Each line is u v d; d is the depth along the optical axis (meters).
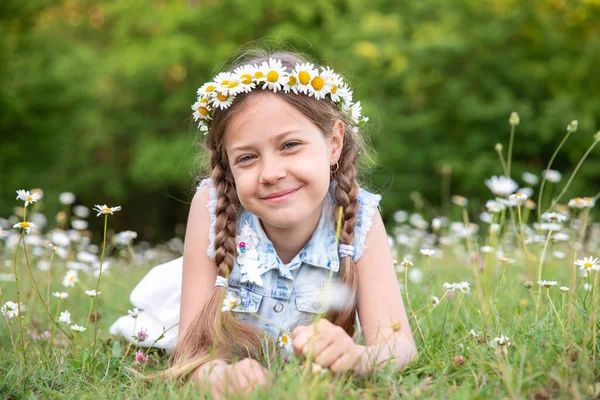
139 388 2.01
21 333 2.35
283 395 1.69
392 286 2.27
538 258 3.17
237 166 2.13
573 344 1.95
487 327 2.20
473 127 12.07
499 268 2.97
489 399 1.73
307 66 2.15
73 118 13.48
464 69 12.11
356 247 2.30
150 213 16.34
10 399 2.01
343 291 2.22
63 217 4.24
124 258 5.76
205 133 2.38
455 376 1.90
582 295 2.73
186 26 13.21
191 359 2.04
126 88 14.08
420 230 5.26
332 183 2.37
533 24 12.41
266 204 2.09
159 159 12.84
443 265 4.30
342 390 1.77
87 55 13.21
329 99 2.26
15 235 4.88
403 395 1.78
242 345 2.14
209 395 1.80
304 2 12.80
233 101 2.14
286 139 2.08
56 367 2.23
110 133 13.91
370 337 2.19
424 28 12.39
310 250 2.29
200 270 2.31
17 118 12.81
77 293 3.52
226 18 13.08
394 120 11.96
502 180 2.84
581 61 11.92
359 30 12.23
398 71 12.03
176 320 2.59
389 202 11.89
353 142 2.40
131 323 2.69
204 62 12.96
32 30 13.39
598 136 2.72
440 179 12.12
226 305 1.87
